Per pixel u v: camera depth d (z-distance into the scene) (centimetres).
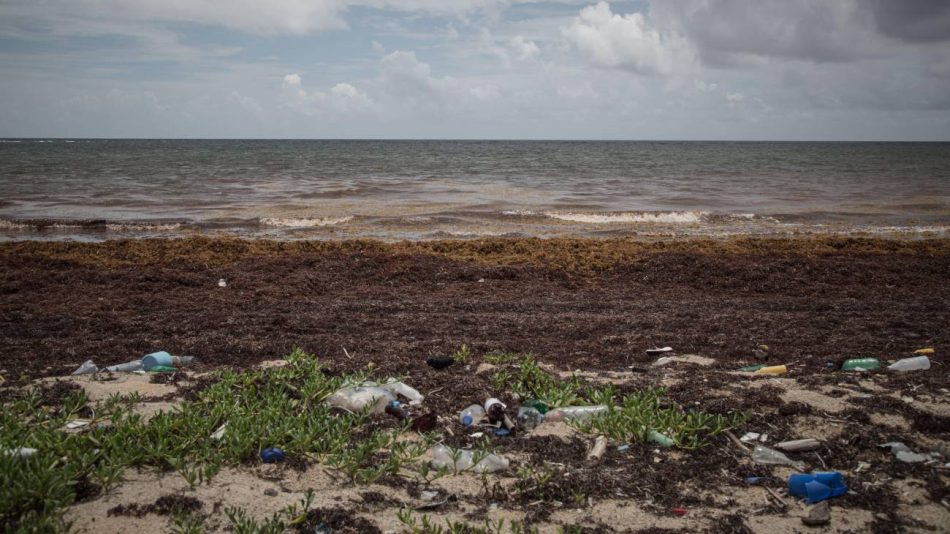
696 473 384
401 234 1725
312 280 970
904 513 337
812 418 445
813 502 350
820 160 7425
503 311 811
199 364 577
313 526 320
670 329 708
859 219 2117
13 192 2652
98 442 384
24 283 904
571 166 5491
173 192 2738
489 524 328
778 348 625
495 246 1265
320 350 615
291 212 2117
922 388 489
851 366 564
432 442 421
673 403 471
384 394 485
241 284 941
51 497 322
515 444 421
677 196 2805
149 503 333
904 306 835
